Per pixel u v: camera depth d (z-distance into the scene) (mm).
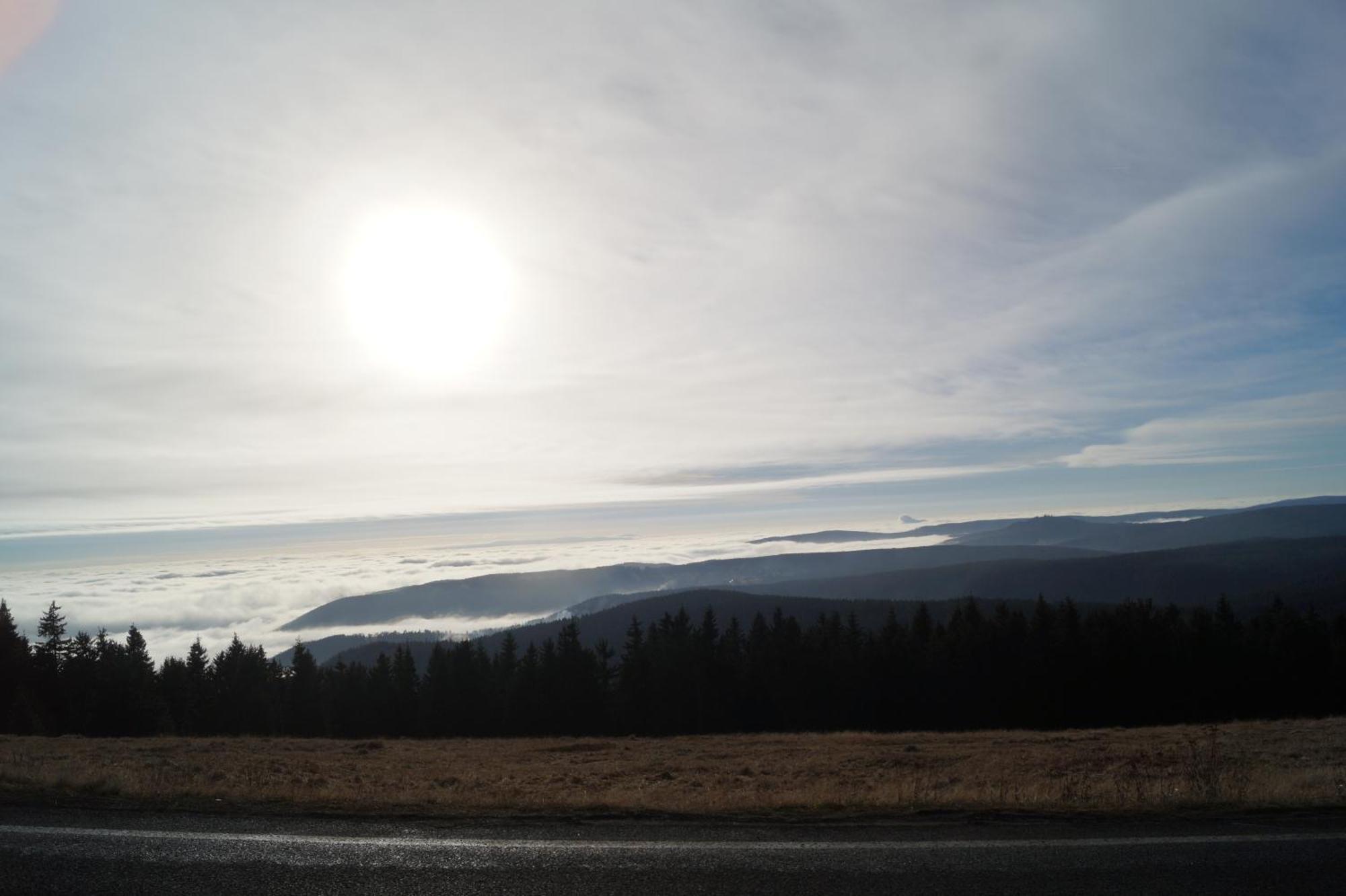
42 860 6793
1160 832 7879
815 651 70062
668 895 6113
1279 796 9438
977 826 8195
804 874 6582
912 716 66438
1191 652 66062
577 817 8609
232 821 8211
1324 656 65000
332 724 72250
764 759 23891
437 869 6707
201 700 70125
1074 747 24250
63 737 27578
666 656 70688
